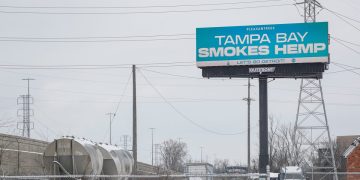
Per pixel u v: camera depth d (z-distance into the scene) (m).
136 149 54.03
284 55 58.03
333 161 61.56
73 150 35.28
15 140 42.06
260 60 58.47
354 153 51.81
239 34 59.00
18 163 42.25
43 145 46.81
